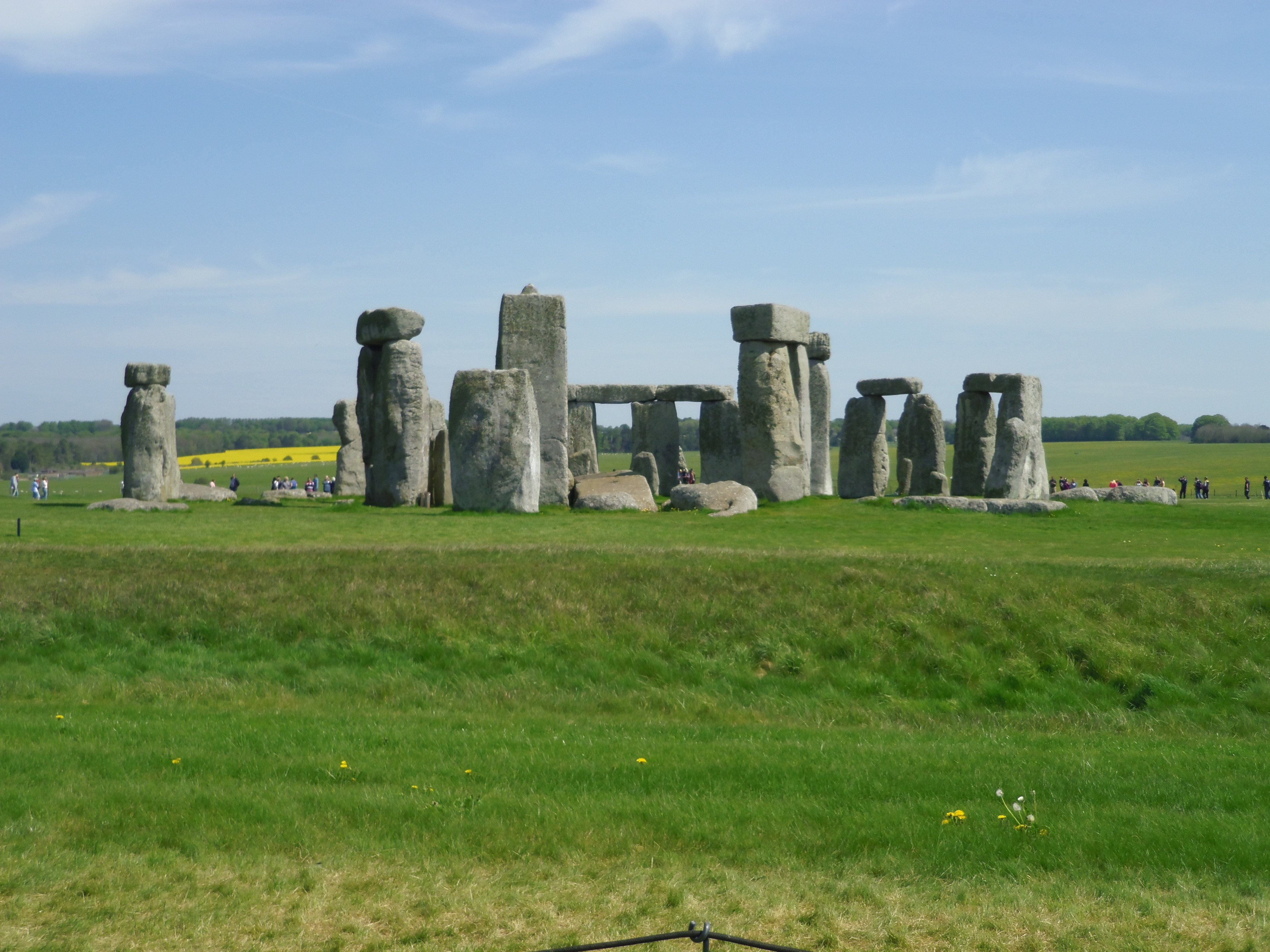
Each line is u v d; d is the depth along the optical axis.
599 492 38.09
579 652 18.67
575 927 8.91
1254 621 19.17
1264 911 9.05
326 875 9.73
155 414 41.16
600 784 11.99
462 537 27.52
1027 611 19.53
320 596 20.09
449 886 9.54
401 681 17.70
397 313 40.72
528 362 38.72
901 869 9.91
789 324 42.09
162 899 9.27
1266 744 15.12
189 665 18.25
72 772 12.07
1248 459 113.69
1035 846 10.28
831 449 144.00
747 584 20.84
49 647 18.61
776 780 12.20
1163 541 29.28
